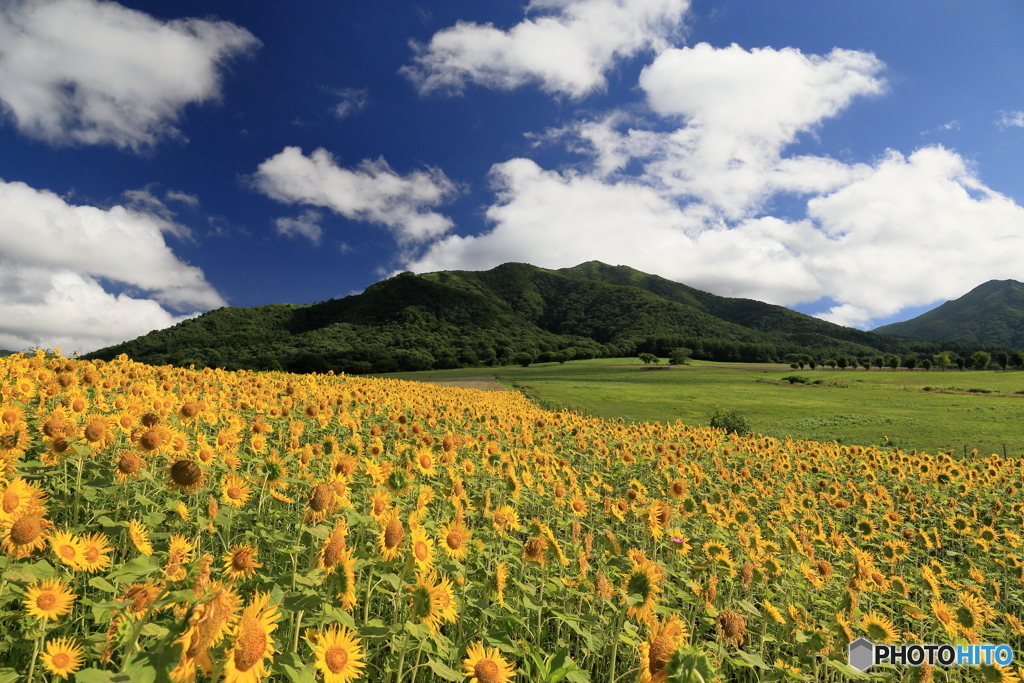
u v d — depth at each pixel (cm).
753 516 923
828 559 827
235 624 213
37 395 602
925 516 1167
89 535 325
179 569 259
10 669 263
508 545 588
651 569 405
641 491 936
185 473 386
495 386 7881
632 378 10788
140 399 611
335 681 253
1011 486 1449
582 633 391
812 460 1677
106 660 270
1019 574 771
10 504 271
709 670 228
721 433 2275
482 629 394
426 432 1109
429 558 350
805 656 470
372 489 457
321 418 989
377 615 420
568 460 1173
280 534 417
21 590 264
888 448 2702
